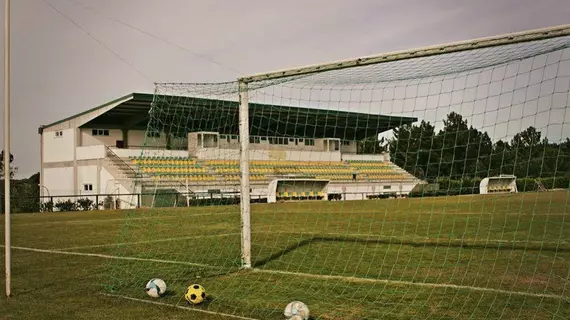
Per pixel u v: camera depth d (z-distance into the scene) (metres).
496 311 5.31
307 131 34.12
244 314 5.31
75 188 35.03
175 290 6.48
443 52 6.46
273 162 32.59
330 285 6.68
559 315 5.15
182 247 10.62
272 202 29.86
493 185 23.98
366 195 33.59
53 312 5.47
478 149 10.25
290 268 7.99
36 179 54.06
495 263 8.10
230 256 9.30
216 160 26.98
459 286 6.47
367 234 12.62
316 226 14.92
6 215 6.36
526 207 19.36
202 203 26.92
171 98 11.93
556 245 9.95
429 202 24.70
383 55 6.91
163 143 27.14
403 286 6.54
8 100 6.44
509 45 6.11
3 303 5.89
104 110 33.22
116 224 16.75
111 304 5.79
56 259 9.18
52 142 37.19
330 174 34.31
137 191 28.58
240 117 8.36
